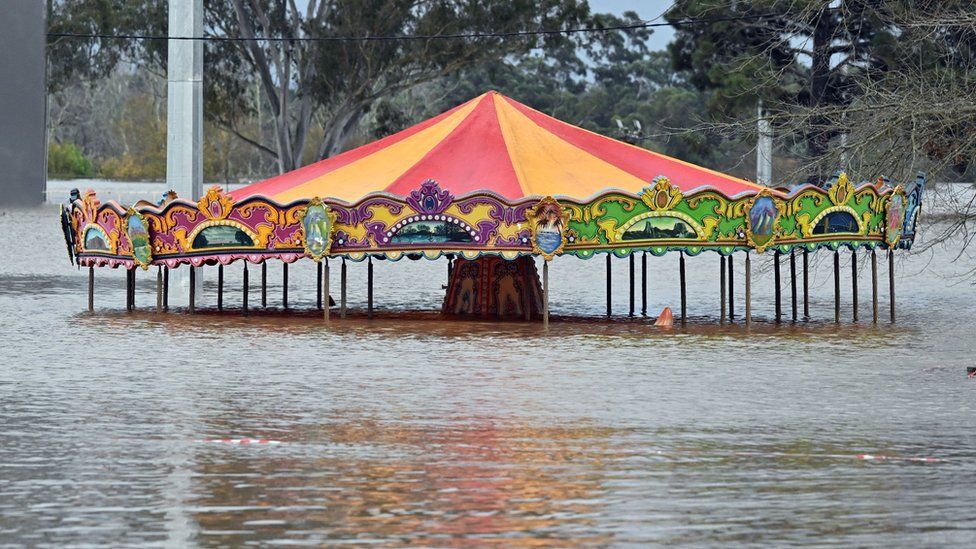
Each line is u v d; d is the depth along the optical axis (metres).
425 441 19.50
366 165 37.34
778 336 32.62
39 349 29.47
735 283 51.50
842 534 14.69
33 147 107.69
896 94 37.47
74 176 186.25
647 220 33.47
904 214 36.31
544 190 34.91
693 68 82.44
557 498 16.19
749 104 72.94
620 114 148.38
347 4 94.25
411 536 14.57
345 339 31.44
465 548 14.13
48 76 114.81
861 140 37.19
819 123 42.34
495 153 36.50
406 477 17.23
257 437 19.78
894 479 17.22
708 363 27.66
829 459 18.39
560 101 155.00
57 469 17.66
